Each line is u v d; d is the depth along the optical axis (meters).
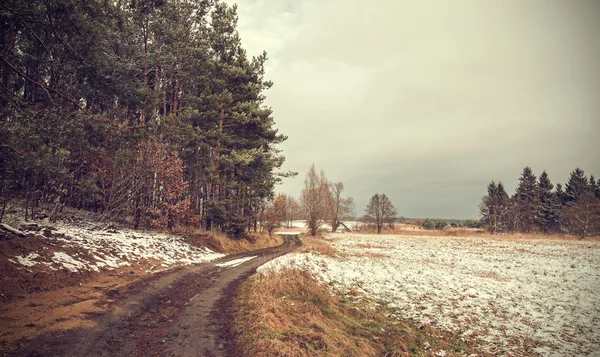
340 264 21.36
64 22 13.69
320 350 7.94
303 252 24.50
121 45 21.84
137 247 17.17
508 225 83.38
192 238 25.00
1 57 11.71
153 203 23.34
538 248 37.28
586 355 9.48
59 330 7.16
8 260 9.51
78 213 22.09
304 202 58.91
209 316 9.55
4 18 11.87
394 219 79.50
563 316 12.71
